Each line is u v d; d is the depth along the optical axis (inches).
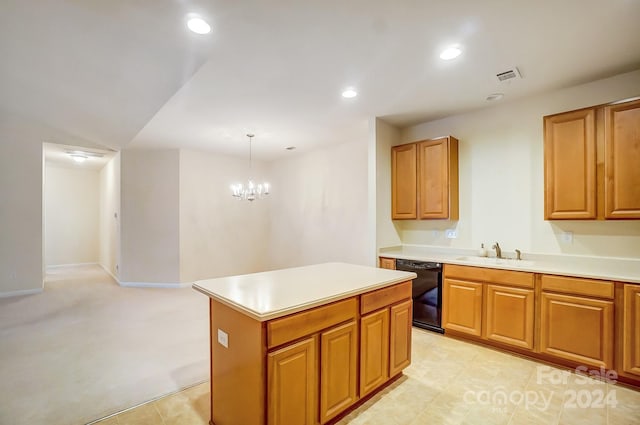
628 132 96.0
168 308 165.2
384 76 106.2
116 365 101.9
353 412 77.8
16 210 183.5
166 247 217.3
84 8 70.2
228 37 82.5
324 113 142.6
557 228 118.6
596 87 109.7
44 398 83.1
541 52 90.7
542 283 102.6
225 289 74.2
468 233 141.1
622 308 88.7
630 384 89.5
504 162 131.3
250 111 140.2
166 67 99.7
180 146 209.9
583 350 94.8
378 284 82.0
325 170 214.7
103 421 74.2
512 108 129.3
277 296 67.9
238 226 245.9
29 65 98.9
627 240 104.7
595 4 69.7
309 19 75.0
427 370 99.0
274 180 258.2
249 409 60.5
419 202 145.2
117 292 199.5
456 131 145.3
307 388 64.8
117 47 87.4
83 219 304.7
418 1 68.8
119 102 131.3
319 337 67.4
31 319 146.3
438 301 128.2
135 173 219.3
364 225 190.1
